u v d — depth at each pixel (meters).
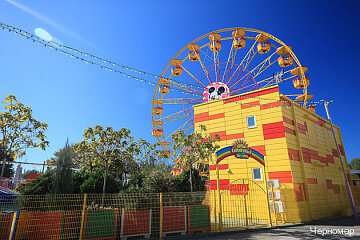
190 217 8.79
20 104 8.04
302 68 21.39
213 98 24.61
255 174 13.88
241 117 15.47
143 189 9.30
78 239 6.82
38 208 7.46
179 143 12.09
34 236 6.55
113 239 7.23
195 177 12.30
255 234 8.85
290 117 14.64
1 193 13.03
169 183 9.62
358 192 21.05
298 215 11.98
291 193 12.40
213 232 8.92
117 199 8.48
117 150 10.23
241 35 24.34
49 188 8.89
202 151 12.02
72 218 6.95
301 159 13.96
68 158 8.86
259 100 14.90
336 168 18.92
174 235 8.27
